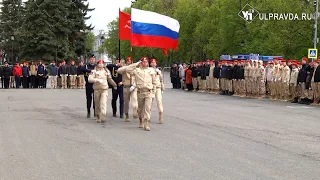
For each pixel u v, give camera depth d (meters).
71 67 35.00
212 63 30.03
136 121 13.95
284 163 8.02
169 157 8.42
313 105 20.25
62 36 57.06
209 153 8.85
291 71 22.11
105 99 13.55
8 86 34.81
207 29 59.28
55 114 15.52
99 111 13.70
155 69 13.62
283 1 43.06
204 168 7.54
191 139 10.51
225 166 7.71
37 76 35.56
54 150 8.99
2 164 7.71
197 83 31.70
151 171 7.29
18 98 22.97
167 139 10.48
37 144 9.62
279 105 20.17
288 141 10.41
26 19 55.88
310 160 8.34
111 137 10.70
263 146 9.72
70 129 11.95
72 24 57.91
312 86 20.39
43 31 54.75
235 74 26.56
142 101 12.20
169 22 18.45
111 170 7.35
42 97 23.86
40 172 7.18
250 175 7.09
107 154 8.66
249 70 25.00
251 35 48.00
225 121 14.00
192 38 66.06
